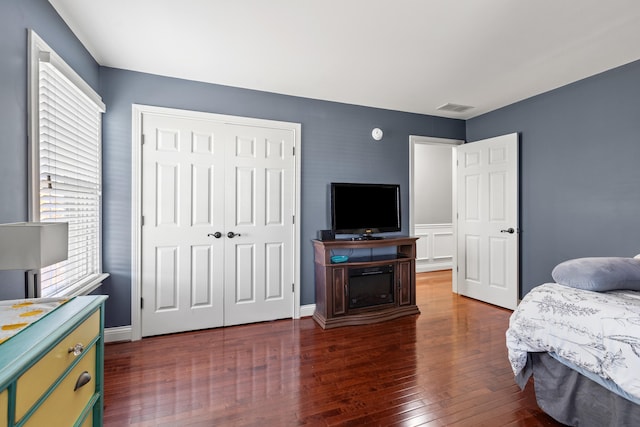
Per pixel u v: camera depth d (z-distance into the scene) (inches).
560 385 65.3
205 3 73.3
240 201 123.0
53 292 76.0
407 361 93.2
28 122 63.9
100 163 102.7
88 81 95.2
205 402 73.4
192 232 116.2
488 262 151.8
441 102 142.2
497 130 151.6
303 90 126.6
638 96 102.7
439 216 241.6
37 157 65.8
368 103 142.3
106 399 74.3
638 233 103.0
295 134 131.8
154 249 111.5
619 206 107.7
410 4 73.7
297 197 131.6
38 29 67.7
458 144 168.2
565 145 123.6
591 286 66.2
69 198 84.1
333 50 95.4
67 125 81.7
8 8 57.4
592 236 115.5
